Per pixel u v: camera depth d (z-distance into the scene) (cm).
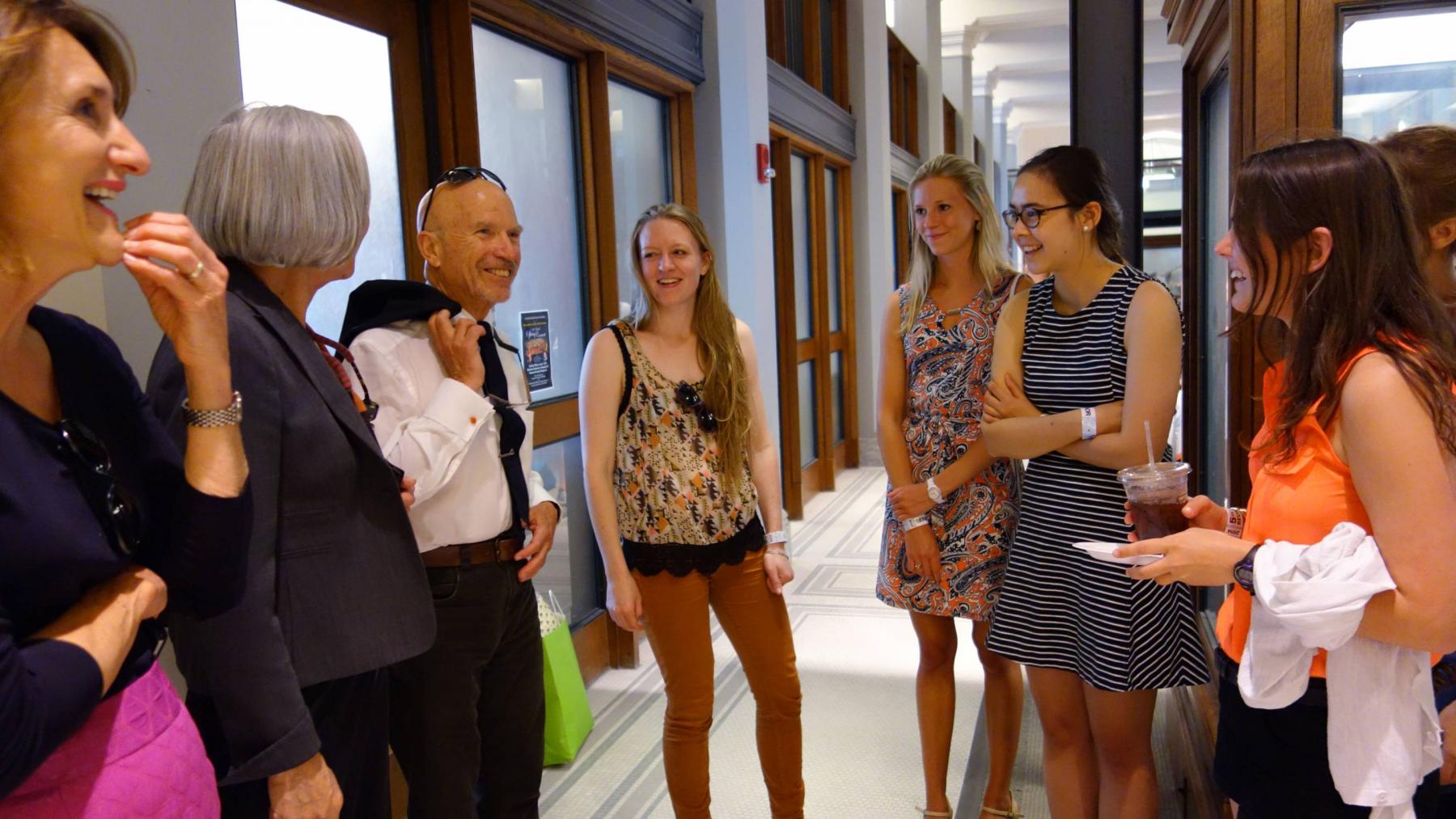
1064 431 187
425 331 171
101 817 89
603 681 369
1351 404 115
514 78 330
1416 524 109
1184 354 290
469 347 167
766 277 512
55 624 90
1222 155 246
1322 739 125
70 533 91
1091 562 185
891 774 288
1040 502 197
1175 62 1494
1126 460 180
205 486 105
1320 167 120
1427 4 172
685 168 465
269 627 117
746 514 219
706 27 464
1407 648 115
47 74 84
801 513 626
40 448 91
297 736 117
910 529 224
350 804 137
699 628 217
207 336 103
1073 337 192
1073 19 225
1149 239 1209
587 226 373
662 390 214
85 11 91
